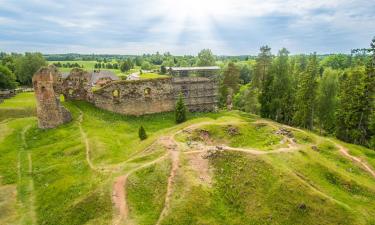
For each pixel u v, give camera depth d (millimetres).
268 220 24438
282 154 32031
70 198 28281
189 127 39906
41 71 43906
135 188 28047
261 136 38875
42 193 30516
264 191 26938
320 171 30203
